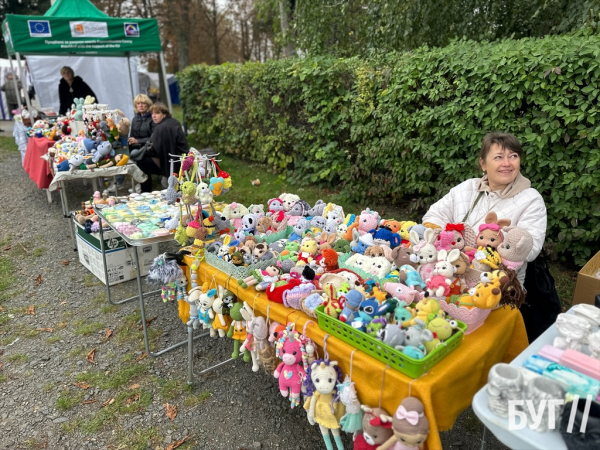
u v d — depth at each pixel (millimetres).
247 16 25000
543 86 3709
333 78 5887
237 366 3014
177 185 2713
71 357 3141
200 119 9438
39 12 26734
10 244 5125
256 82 7340
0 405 2688
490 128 4203
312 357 1835
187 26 22031
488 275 1757
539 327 2445
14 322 3598
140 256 4234
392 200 5785
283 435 2422
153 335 3398
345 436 2393
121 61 10883
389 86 5102
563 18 5227
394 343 1517
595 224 3756
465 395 1688
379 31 7062
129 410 2615
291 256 2408
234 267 2240
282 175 7223
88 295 4016
